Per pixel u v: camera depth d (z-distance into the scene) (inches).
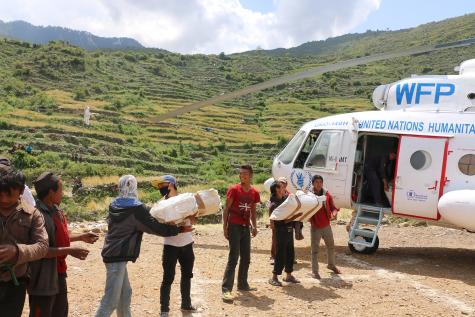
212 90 5167.3
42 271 174.2
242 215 284.7
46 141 2057.1
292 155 464.8
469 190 382.0
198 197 243.9
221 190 1310.3
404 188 411.2
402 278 346.6
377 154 438.6
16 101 3211.1
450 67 5423.2
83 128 2511.1
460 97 410.3
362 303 286.5
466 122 397.7
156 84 4896.7
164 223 217.2
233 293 294.2
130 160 2012.8
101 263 359.3
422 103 424.8
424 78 431.2
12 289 160.1
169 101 4106.8
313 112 4207.7
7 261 151.6
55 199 186.2
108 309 205.0
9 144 1903.3
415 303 291.0
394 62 6392.7
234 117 3846.0
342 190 433.4
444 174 397.1
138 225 209.3
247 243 293.1
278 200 321.4
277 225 310.7
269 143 2908.5
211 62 6953.7
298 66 7367.1
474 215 370.3
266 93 5329.7
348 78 5733.3
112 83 4537.4
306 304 280.1
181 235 247.8
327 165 439.5
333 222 607.2
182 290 257.6
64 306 189.6
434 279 349.4
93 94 3959.2
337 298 293.6
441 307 285.7
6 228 159.6
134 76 5191.9
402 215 418.0
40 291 174.2
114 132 2669.8
